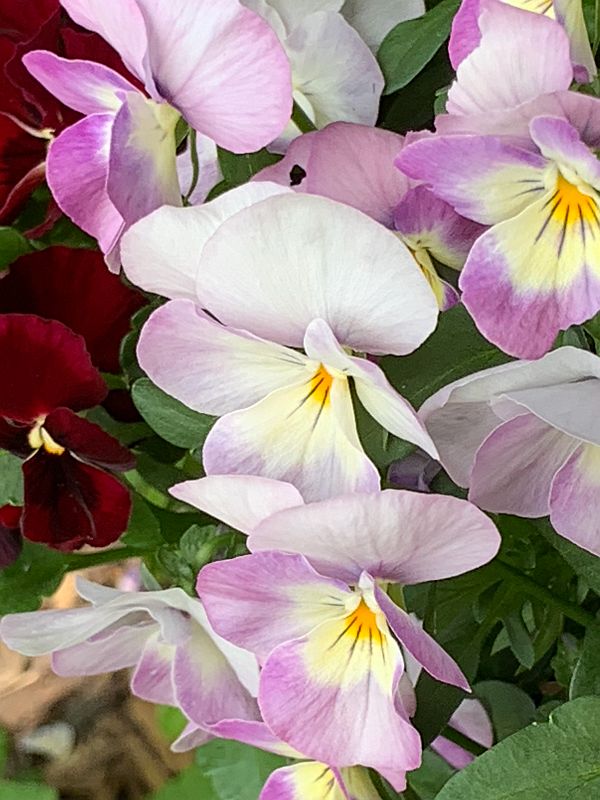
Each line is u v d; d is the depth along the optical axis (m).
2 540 0.24
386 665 0.18
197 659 0.24
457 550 0.18
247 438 0.19
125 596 0.23
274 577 0.18
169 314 0.18
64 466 0.23
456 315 0.18
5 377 0.22
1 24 0.22
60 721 0.67
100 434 0.22
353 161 0.18
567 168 0.16
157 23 0.17
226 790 0.29
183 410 0.21
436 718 0.21
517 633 0.24
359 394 0.18
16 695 0.68
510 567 0.23
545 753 0.18
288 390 0.19
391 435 0.19
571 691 0.20
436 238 0.18
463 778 0.19
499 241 0.16
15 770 0.66
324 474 0.18
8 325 0.22
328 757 0.19
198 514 0.25
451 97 0.16
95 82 0.19
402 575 0.18
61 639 0.24
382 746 0.18
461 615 0.24
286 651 0.19
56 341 0.22
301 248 0.16
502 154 0.15
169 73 0.18
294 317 0.17
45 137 0.23
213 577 0.18
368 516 0.17
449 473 0.19
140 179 0.18
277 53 0.17
